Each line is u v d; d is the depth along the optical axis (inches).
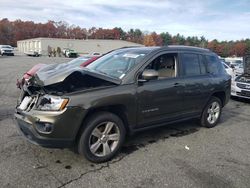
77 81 159.5
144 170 158.1
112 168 159.0
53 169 154.4
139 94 177.0
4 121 238.4
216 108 248.8
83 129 156.9
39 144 150.5
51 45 2906.0
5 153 171.9
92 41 3100.4
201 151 190.7
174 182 146.3
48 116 146.6
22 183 138.7
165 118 199.5
